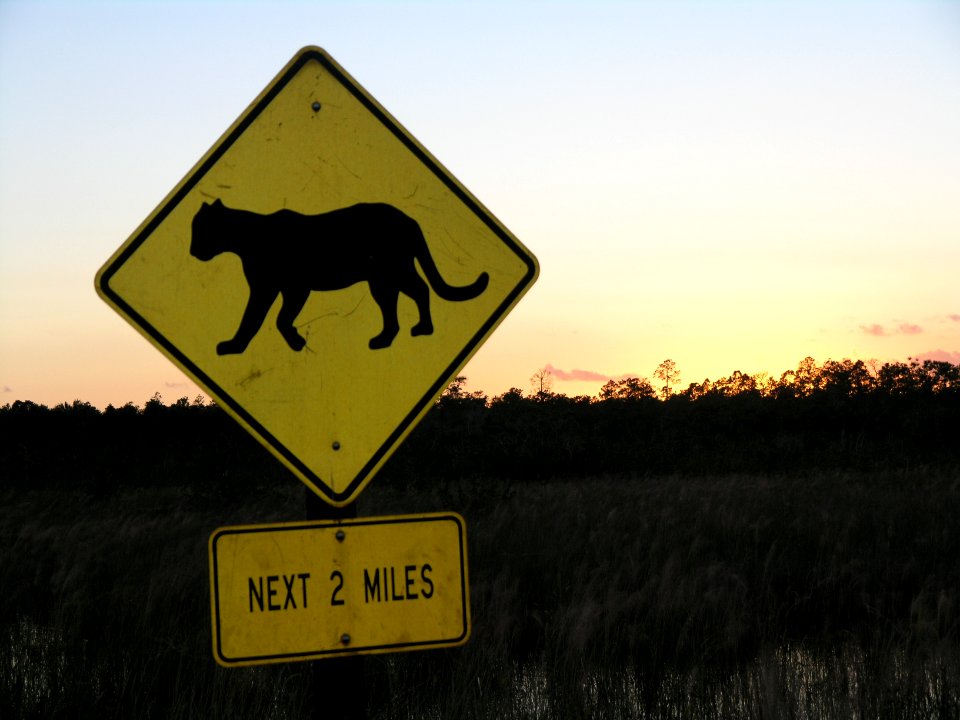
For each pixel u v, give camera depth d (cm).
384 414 212
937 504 1149
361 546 212
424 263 218
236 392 207
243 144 212
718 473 2284
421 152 220
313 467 209
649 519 1066
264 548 209
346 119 217
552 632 580
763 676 479
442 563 215
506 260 221
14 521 1435
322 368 211
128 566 879
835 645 615
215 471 1812
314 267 212
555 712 454
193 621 644
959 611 652
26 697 497
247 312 208
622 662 559
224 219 209
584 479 2095
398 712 466
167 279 206
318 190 214
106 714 477
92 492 1841
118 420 2731
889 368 3681
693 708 468
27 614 755
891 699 446
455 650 540
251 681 472
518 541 895
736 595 697
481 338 218
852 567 805
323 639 209
